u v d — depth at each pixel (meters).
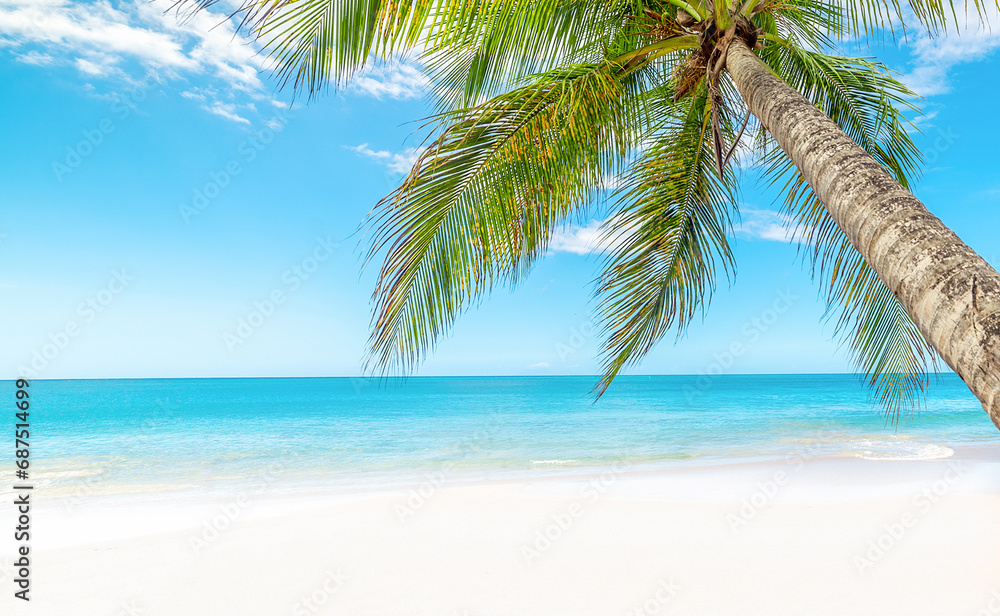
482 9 3.03
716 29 3.71
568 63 4.26
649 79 5.04
